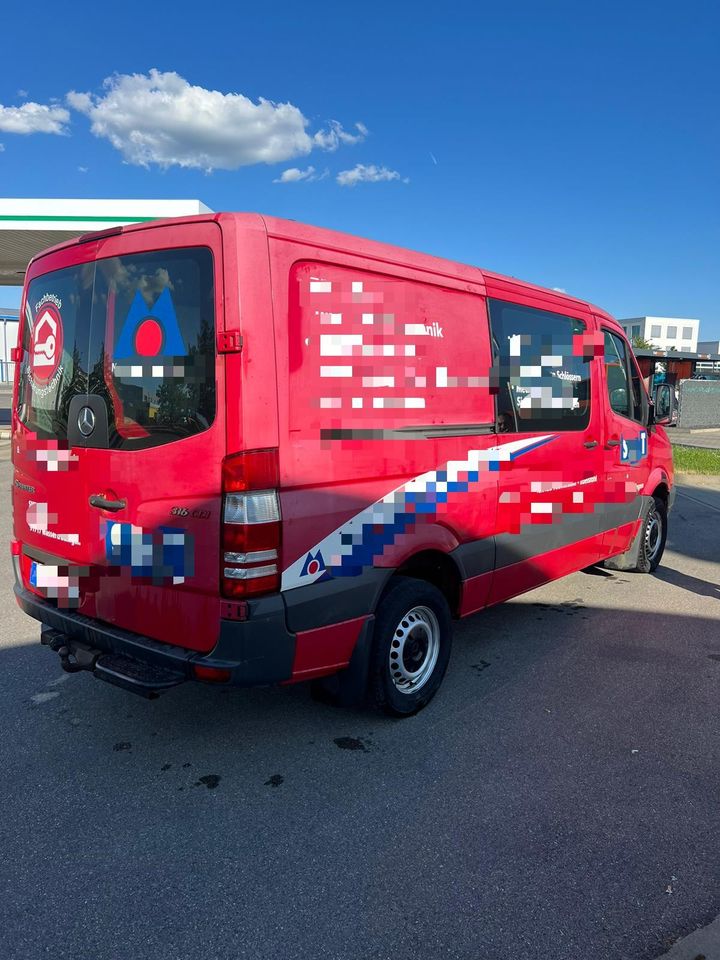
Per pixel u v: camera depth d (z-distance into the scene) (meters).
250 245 2.88
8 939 2.29
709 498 11.83
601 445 5.53
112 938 2.30
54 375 3.63
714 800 3.12
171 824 2.89
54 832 2.83
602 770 3.35
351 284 3.30
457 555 4.03
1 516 8.78
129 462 3.20
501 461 4.36
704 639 5.13
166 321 3.07
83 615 3.58
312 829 2.87
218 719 3.79
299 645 3.11
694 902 2.49
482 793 3.14
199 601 3.03
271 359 2.93
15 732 3.61
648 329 90.12
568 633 5.23
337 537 3.24
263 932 2.33
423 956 2.24
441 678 4.00
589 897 2.50
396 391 3.54
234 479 2.86
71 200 17.05
